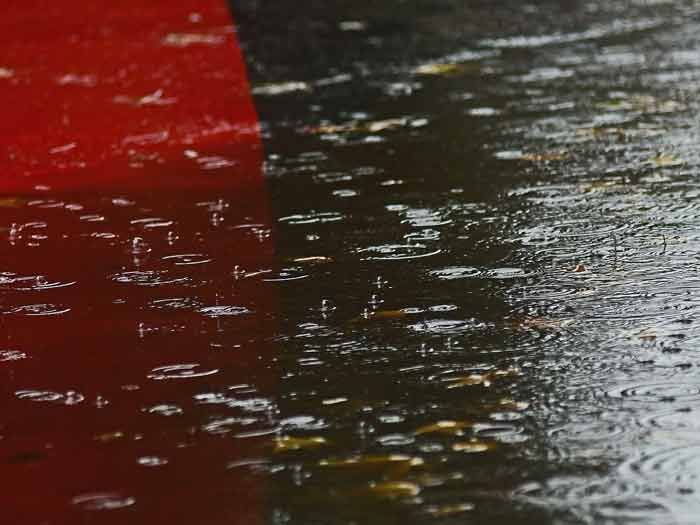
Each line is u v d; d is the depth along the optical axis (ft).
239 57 43.47
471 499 13.42
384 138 31.55
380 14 51.19
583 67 39.37
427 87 37.58
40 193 27.81
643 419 15.14
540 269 20.95
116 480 14.26
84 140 32.83
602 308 18.93
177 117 35.19
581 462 14.15
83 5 53.62
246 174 28.68
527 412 15.48
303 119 34.24
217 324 19.07
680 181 26.16
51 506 13.70
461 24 48.62
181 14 51.78
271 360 17.52
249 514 13.32
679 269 20.59
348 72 40.52
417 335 18.15
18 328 19.33
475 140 30.78
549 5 52.54
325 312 19.33
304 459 14.52
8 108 36.65
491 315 18.86
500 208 24.81
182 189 27.61
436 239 22.98
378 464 14.32
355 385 16.52
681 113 32.50
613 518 12.89
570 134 30.83
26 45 46.21
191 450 14.90
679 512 12.96
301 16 51.24
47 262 22.75
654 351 17.16
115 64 42.55
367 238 23.25
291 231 23.99
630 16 49.06
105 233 24.48
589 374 16.51
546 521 12.88
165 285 21.11
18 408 16.37
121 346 18.35
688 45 42.29
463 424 15.23
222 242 23.49
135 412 16.06
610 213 24.09
